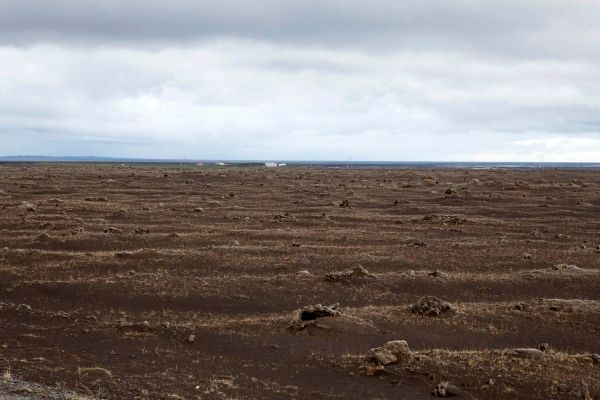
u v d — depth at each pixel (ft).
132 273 130.52
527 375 73.77
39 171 504.84
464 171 614.75
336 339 91.30
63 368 69.72
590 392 69.72
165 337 89.15
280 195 320.91
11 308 100.32
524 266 155.02
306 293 122.72
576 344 97.45
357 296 122.62
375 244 180.96
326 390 69.46
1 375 64.85
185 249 159.94
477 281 134.72
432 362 77.15
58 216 207.41
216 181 413.18
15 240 163.53
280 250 161.38
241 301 116.57
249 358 81.25
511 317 107.65
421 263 154.10
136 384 65.62
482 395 68.95
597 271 142.51
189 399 62.23
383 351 77.92
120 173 478.18
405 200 302.25
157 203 266.77
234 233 188.24
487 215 259.39
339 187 375.04
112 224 198.80
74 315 101.09
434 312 106.73
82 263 138.51
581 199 315.37
